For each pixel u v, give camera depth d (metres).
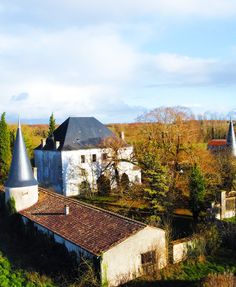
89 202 39.84
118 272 20.08
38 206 29.23
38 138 68.31
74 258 21.86
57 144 45.44
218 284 17.53
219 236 25.55
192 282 20.12
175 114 39.03
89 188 43.97
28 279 20.14
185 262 22.83
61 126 49.56
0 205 33.50
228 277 18.45
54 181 46.25
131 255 20.59
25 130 64.75
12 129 61.50
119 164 43.88
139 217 32.31
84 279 19.30
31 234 27.22
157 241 21.81
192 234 26.12
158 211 32.94
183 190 36.03
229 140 51.81
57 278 20.17
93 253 19.69
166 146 37.44
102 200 40.44
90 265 19.92
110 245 19.97
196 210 31.81
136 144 42.56
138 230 20.88
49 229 24.38
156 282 20.27
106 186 43.56
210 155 40.41
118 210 35.00
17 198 29.64
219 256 23.70
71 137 46.66
